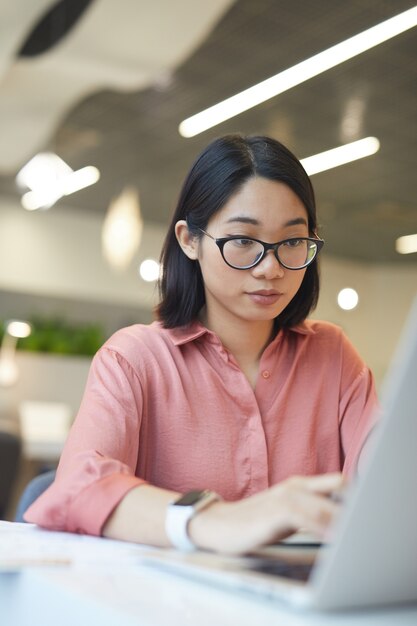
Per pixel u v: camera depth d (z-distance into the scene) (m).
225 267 0.96
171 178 7.24
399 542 0.43
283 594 0.44
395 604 0.46
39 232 8.67
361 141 5.96
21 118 4.64
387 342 9.99
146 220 8.90
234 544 0.56
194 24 3.30
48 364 5.86
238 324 1.04
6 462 3.57
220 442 1.00
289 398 1.05
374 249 9.41
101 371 0.98
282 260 0.95
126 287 8.98
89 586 0.48
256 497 0.59
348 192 7.25
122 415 0.94
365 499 0.41
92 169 7.15
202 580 0.51
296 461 1.03
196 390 1.01
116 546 0.64
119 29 3.37
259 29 4.28
